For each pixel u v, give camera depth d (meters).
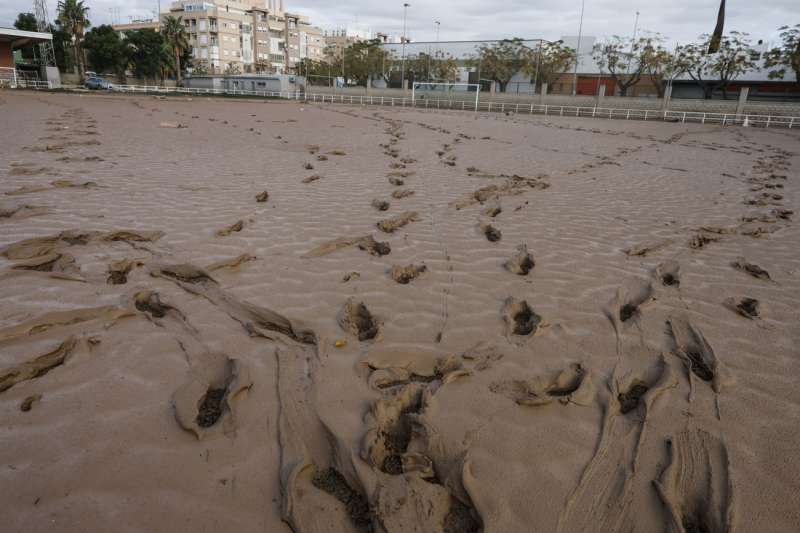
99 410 3.27
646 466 3.00
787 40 39.28
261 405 3.37
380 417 3.27
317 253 6.02
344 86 62.88
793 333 4.60
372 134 19.28
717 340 4.43
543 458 3.03
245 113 26.78
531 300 5.05
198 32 84.38
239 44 88.56
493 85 46.16
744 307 5.10
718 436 3.26
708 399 3.64
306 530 2.51
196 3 83.31
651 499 2.77
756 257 6.50
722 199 9.76
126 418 3.21
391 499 2.66
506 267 5.84
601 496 2.78
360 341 4.18
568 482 2.87
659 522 2.64
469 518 2.66
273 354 3.96
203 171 10.44
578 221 7.86
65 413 3.22
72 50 62.34
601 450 3.11
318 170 11.23
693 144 20.61
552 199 9.30
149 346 3.98
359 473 2.82
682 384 3.81
